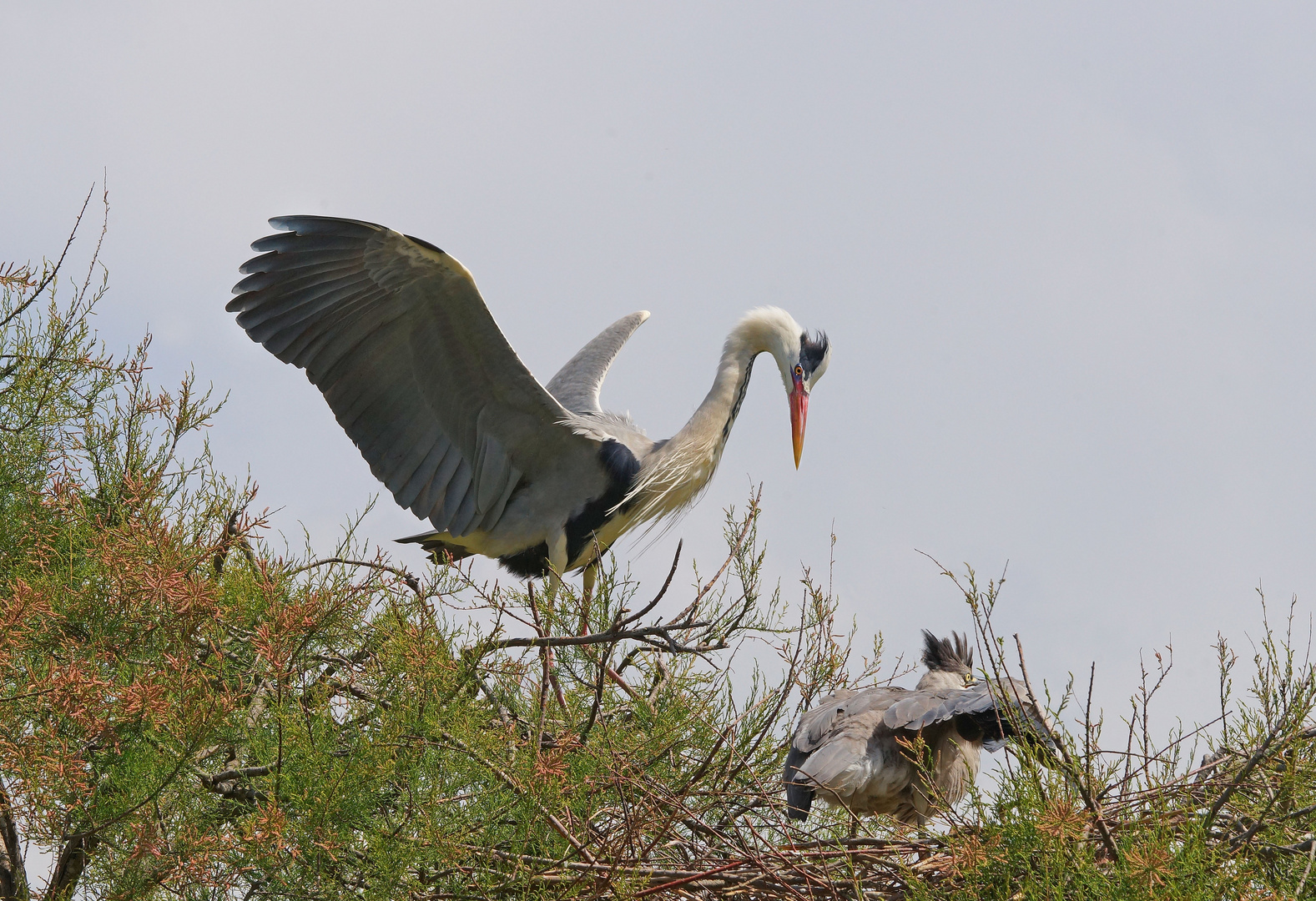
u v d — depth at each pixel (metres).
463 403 14.95
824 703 13.02
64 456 13.96
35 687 9.85
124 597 10.94
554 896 10.28
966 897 9.46
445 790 10.52
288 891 10.16
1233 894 8.85
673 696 11.66
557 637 11.64
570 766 10.74
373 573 12.00
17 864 11.52
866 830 11.19
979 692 12.12
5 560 12.54
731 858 10.77
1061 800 9.12
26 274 14.06
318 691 11.29
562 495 15.64
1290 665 9.94
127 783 10.08
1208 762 10.62
